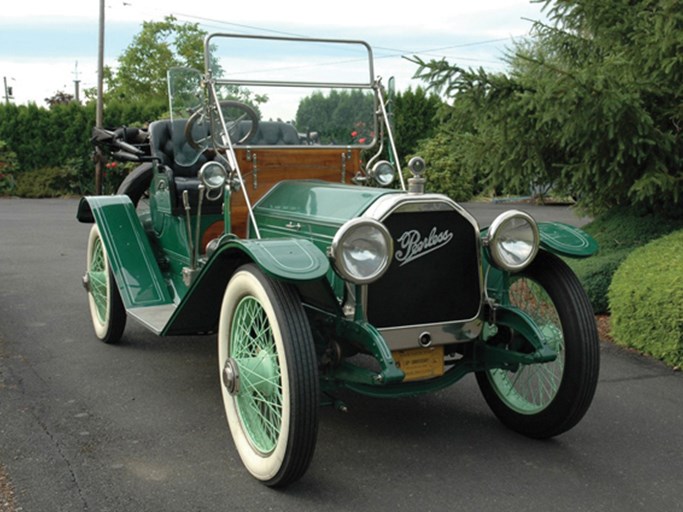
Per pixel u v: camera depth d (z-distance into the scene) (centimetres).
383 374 296
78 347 511
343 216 332
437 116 654
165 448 346
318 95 429
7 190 1862
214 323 393
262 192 412
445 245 329
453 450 348
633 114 558
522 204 1678
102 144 596
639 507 295
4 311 609
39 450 339
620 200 704
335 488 309
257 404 328
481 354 358
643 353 504
